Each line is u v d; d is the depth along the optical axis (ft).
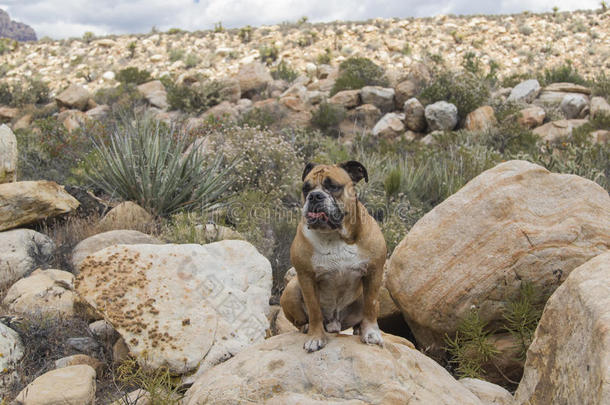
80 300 11.40
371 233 7.97
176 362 9.76
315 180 7.88
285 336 8.73
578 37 67.62
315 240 7.84
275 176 18.29
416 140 28.12
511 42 67.92
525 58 63.16
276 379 7.88
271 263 13.85
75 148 23.03
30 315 11.09
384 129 29.43
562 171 17.31
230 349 10.07
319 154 20.51
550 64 61.62
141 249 11.25
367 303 8.18
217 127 23.53
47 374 9.43
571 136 26.18
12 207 14.03
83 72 65.67
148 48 74.79
